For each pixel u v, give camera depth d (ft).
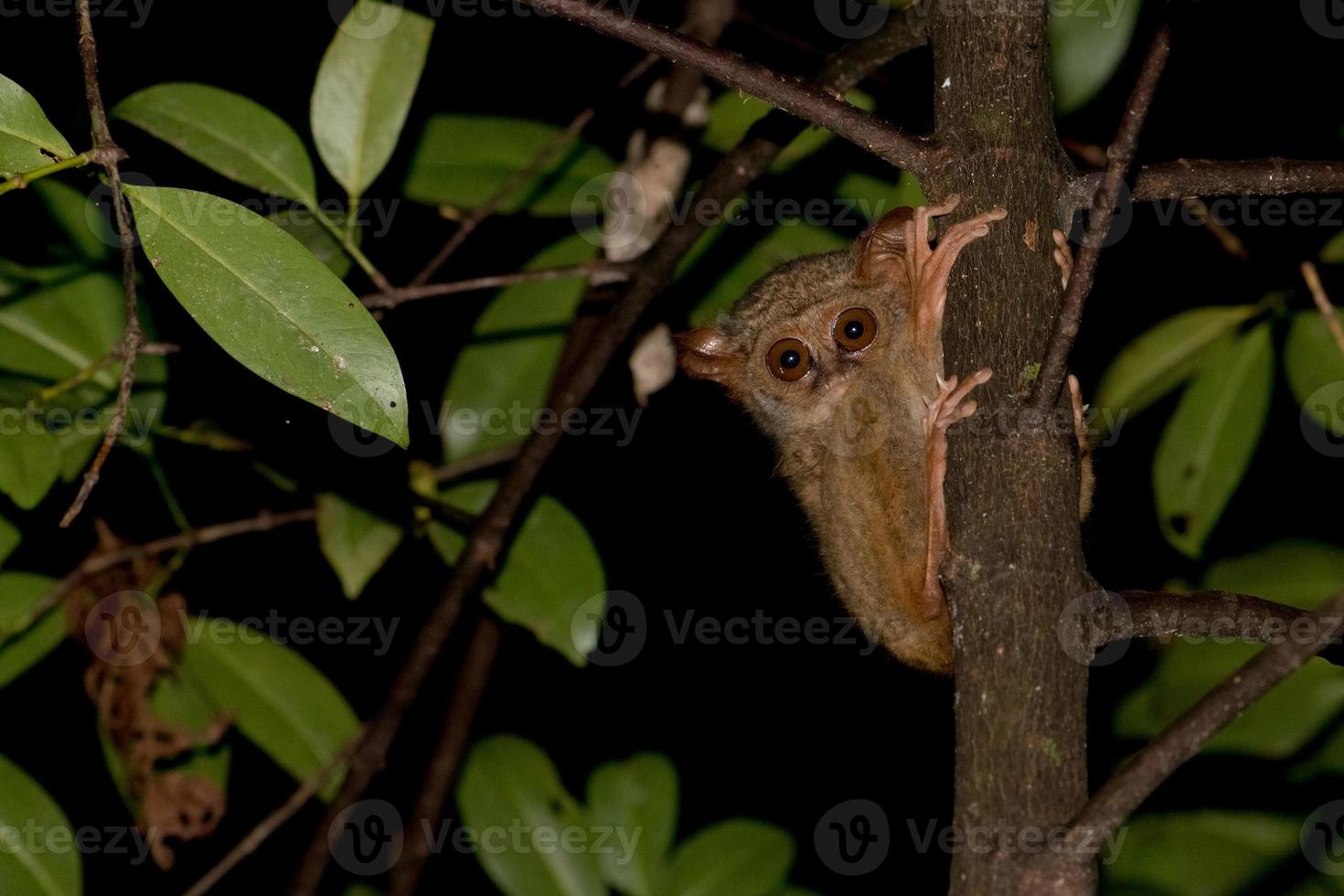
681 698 21.49
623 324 14.25
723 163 14.11
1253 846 15.42
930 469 9.80
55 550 14.90
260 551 18.84
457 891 19.76
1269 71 16.40
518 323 15.48
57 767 18.97
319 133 13.66
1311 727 14.17
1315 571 15.20
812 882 20.22
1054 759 7.36
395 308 16.71
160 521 15.79
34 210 15.14
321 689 14.55
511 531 14.74
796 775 20.93
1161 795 16.01
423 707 20.02
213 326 8.24
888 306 13.00
